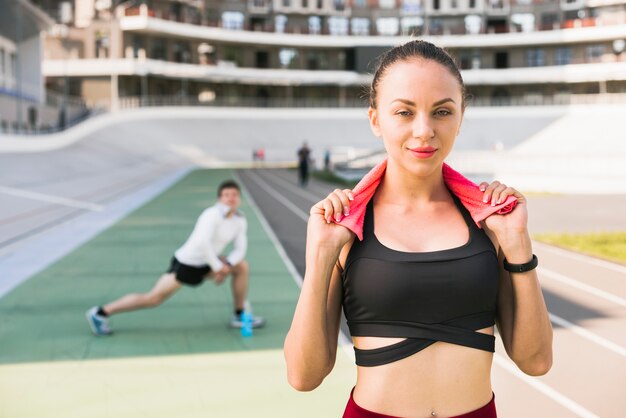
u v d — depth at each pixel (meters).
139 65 63.16
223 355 5.98
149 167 46.50
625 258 10.94
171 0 69.00
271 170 48.38
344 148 66.06
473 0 74.31
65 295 8.40
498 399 4.95
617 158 32.78
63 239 13.19
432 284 1.82
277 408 4.77
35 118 45.75
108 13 66.31
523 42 70.50
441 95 1.86
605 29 67.44
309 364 1.92
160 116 63.16
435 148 1.88
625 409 4.75
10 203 17.98
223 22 74.31
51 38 64.12
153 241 13.19
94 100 64.06
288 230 15.31
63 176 28.72
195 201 22.23
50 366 5.67
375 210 1.99
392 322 1.86
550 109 65.81
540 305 1.93
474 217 1.93
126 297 6.58
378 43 73.69
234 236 6.76
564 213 18.08
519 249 1.89
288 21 75.81
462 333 1.84
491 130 65.75
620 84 69.25
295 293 8.64
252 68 74.62
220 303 8.02
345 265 1.92
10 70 48.03
